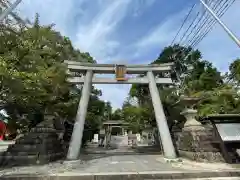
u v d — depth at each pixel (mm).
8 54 6633
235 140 7594
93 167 7078
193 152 8367
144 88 16656
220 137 7660
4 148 14039
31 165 7484
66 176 5625
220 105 11656
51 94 8398
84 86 10594
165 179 5711
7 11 5832
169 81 11492
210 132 8594
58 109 10289
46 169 6629
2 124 10609
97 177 5691
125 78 11047
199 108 11961
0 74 5609
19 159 7707
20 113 10758
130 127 19469
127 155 11617
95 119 18828
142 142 25984
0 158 7727
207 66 17344
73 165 7535
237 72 13430
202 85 15016
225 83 14648
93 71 11203
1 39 6512
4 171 6277
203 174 5902
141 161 8766
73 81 10891
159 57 17453
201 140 8336
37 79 6730
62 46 11680
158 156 10852
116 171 6223
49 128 9047
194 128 8867
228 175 5945
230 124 8000
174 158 8680
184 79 16406
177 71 17234
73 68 10766
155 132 15984
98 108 19031
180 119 12797
